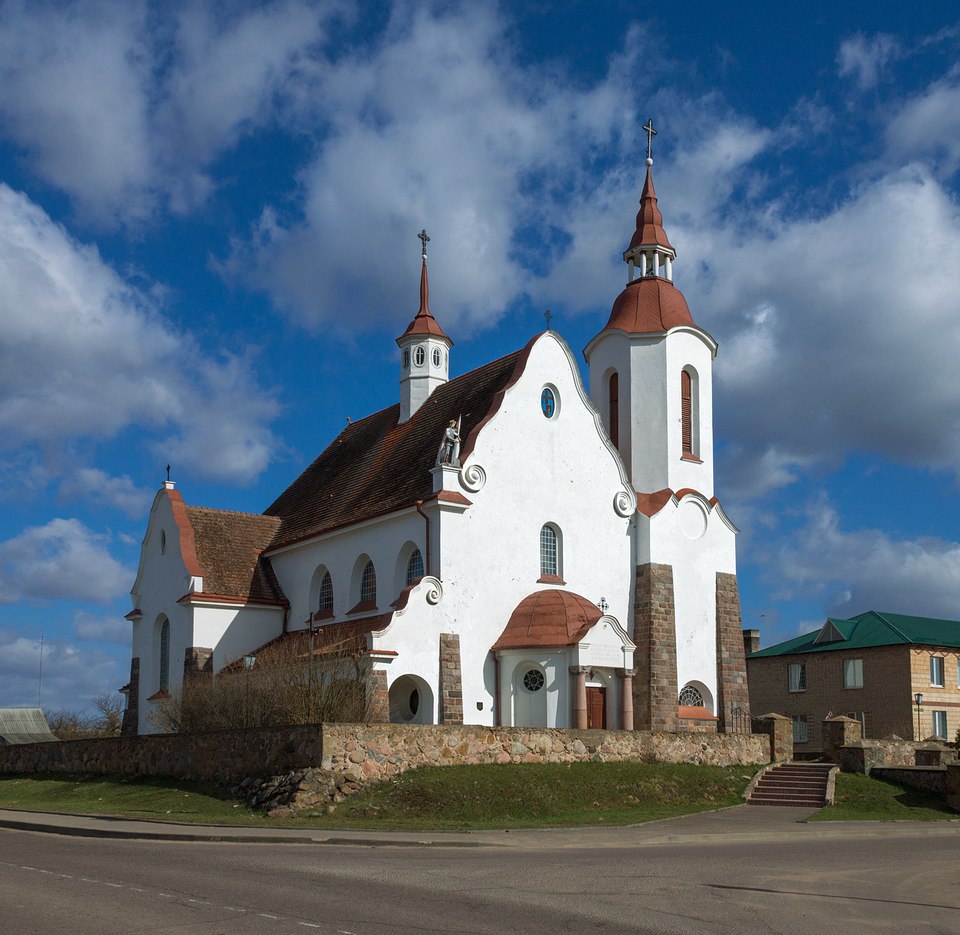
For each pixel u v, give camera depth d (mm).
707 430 55188
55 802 39156
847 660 70875
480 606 46625
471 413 51125
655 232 57344
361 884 18578
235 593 56500
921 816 37531
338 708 39156
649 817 33656
